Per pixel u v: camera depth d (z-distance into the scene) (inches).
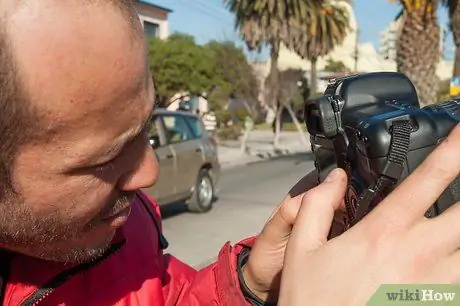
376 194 36.5
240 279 48.3
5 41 27.9
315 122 48.2
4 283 42.6
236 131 1063.0
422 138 37.1
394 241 29.6
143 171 35.6
